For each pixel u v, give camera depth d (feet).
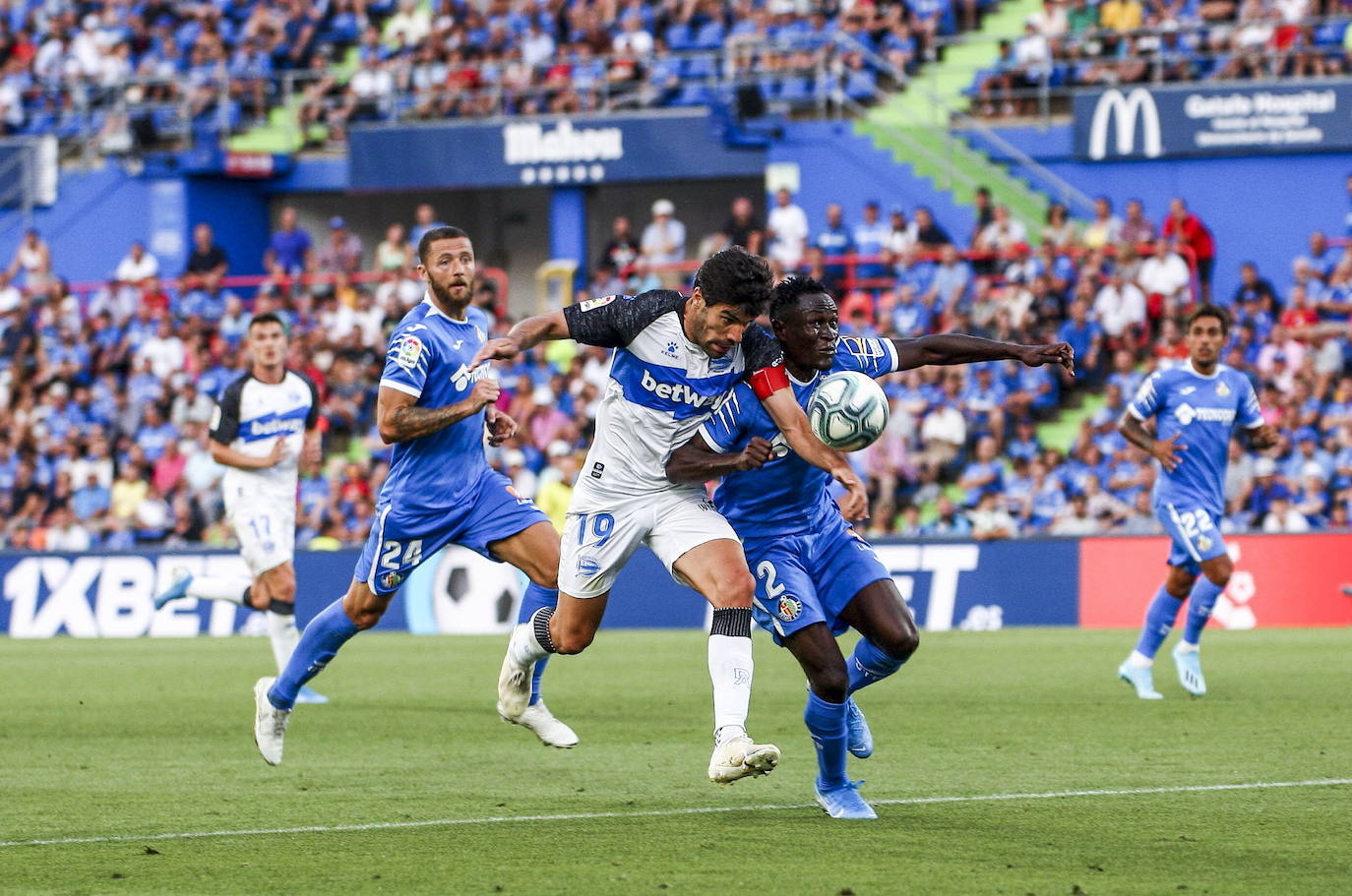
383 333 182.91
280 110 222.48
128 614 150.51
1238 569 132.67
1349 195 177.27
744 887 40.29
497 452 158.61
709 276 47.65
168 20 230.89
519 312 223.71
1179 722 74.59
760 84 198.90
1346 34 183.42
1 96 229.86
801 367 50.11
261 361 87.81
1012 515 149.89
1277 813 50.49
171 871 43.32
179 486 168.96
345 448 180.24
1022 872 41.86
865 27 201.16
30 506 173.78
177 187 211.41
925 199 189.88
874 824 49.26
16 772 63.26
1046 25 191.83
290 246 202.80
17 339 189.26
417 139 202.59
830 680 49.01
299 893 40.37
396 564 61.26
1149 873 41.63
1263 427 85.51
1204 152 181.16
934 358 52.75
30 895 40.52
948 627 136.98
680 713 81.82
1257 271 178.81
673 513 50.72
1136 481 146.72
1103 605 134.31
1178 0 188.85
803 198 194.18
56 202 215.92
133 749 70.13
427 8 224.94
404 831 49.19
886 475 152.87
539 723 62.49
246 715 84.07
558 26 209.97
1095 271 163.53
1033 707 81.61
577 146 198.49
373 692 94.94
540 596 61.72
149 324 188.03
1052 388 159.33
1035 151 189.67
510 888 40.57
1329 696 84.69
